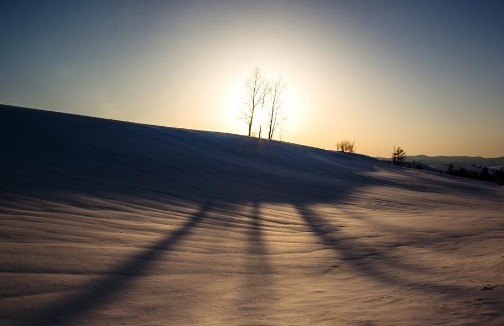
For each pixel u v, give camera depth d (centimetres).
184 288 457
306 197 1677
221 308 400
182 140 2842
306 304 426
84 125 2447
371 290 492
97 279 456
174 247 649
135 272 498
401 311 402
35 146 1638
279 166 2688
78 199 926
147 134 2717
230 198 1351
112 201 974
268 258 655
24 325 325
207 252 647
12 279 423
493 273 578
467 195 2617
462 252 768
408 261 684
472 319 375
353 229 1047
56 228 658
